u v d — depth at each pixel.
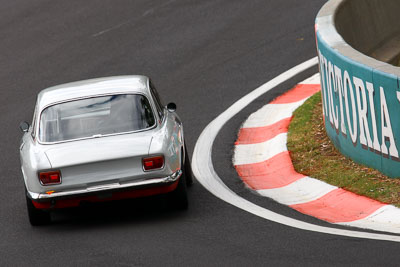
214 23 71.62
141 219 33.31
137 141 32.59
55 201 31.97
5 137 51.28
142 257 27.72
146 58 64.88
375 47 53.22
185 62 62.81
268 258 26.33
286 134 44.59
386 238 27.47
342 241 27.52
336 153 39.62
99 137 33.22
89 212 35.50
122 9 79.69
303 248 27.11
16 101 58.81
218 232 30.20
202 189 37.50
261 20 70.69
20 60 68.56
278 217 31.84
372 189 33.53
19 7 85.12
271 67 59.06
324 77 40.78
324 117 42.56
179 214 33.50
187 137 47.34
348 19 49.81
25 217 35.50
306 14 70.69
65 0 85.88
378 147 34.69
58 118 34.19
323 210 32.69
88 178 31.77
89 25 75.88
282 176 38.62
